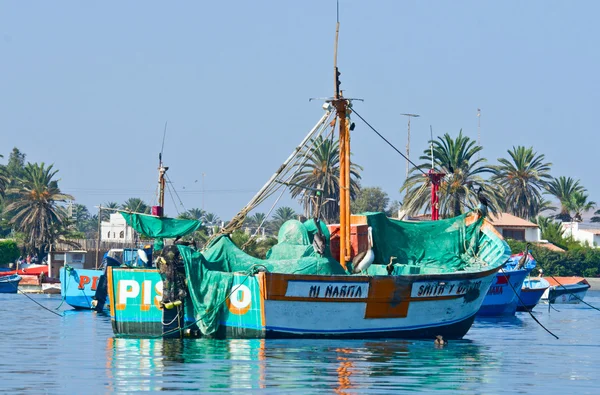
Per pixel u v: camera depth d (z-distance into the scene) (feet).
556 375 232.53
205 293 305.53
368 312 302.25
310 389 203.82
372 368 237.86
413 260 345.10
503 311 501.15
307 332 296.30
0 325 397.60
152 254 335.88
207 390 201.98
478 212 348.79
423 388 207.41
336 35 341.00
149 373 226.99
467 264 341.82
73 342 307.58
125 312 317.42
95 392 199.11
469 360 260.83
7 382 213.05
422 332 314.96
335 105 338.13
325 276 293.43
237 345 286.66
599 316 505.66
